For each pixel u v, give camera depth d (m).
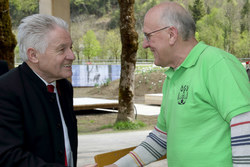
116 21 97.19
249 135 1.70
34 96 1.90
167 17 2.04
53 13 9.12
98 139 7.95
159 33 2.06
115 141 7.64
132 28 9.29
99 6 101.56
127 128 9.43
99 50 71.88
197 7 79.50
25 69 1.94
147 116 12.16
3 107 1.80
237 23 76.62
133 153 2.35
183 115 1.98
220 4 82.62
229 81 1.79
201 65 1.94
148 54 64.56
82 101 14.12
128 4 9.16
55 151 1.92
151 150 2.38
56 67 1.92
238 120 1.73
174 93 2.07
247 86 1.82
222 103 1.79
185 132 1.97
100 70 35.31
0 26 7.48
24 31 1.89
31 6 79.94
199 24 75.88
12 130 1.79
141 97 20.62
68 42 1.94
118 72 36.16
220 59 1.88
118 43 67.06
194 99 1.93
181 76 2.04
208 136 1.91
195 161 1.93
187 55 2.06
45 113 1.92
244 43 74.50
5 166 1.73
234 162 1.74
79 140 7.82
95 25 97.06
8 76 1.90
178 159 2.00
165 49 2.07
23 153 1.75
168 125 2.18
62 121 2.08
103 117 12.29
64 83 2.17
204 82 1.91
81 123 10.93
